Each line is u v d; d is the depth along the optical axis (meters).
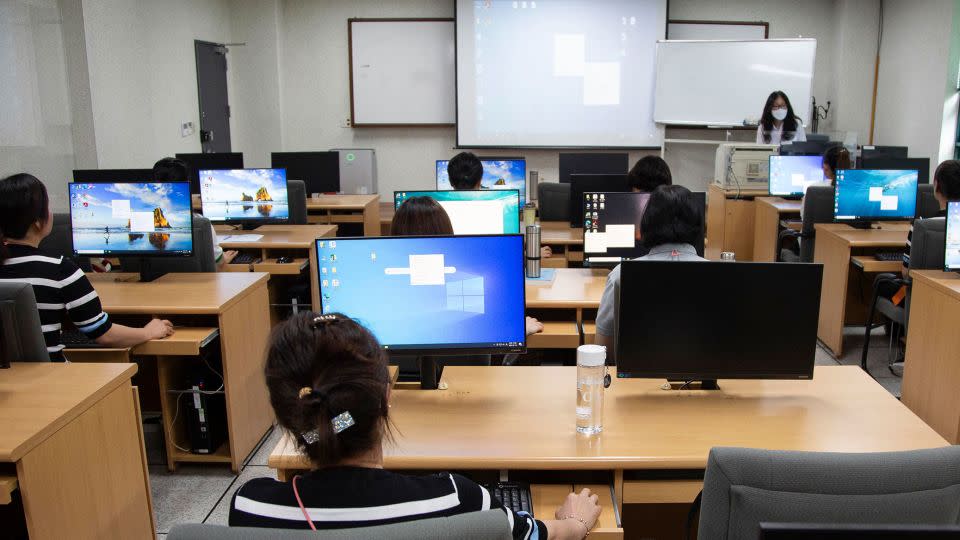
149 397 3.46
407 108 7.72
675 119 7.39
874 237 4.20
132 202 3.24
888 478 1.17
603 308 2.31
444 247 1.93
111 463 1.97
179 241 3.26
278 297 4.55
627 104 7.52
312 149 7.92
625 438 1.71
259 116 7.65
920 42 6.60
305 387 0.99
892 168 5.09
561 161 5.60
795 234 4.95
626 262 1.90
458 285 1.94
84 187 3.24
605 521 1.58
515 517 1.10
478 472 1.85
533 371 2.17
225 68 7.34
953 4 6.09
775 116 6.48
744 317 1.91
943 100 6.25
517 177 5.48
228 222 4.66
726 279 1.89
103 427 1.93
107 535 1.96
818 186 4.73
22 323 2.06
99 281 3.26
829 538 0.82
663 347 1.92
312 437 0.98
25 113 4.48
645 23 7.36
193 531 0.87
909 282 3.61
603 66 7.45
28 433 1.63
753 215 6.07
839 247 4.27
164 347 2.69
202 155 5.29
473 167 3.63
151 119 5.77
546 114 7.57
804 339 1.92
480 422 1.80
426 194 3.28
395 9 7.58
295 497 0.98
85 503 1.85
